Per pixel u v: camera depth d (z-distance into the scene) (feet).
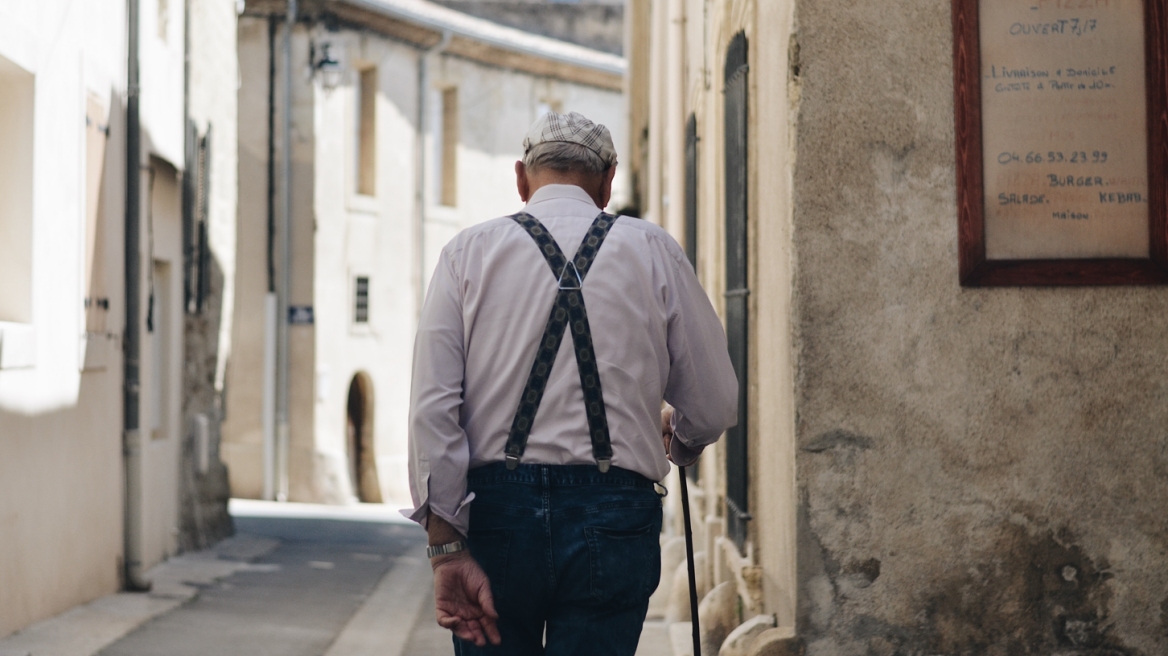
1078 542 11.36
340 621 22.40
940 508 11.43
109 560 23.94
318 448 66.18
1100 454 11.34
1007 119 11.43
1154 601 11.28
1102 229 11.37
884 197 11.56
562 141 8.22
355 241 69.82
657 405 7.82
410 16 71.31
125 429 25.21
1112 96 11.39
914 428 11.46
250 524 45.29
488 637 7.35
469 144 79.10
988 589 11.39
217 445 37.22
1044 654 11.35
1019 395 11.41
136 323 25.48
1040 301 11.41
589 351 7.57
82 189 22.34
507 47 79.36
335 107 68.13
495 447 7.55
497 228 7.90
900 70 11.55
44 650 17.48
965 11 11.44
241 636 20.07
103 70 23.97
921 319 11.50
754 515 14.87
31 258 19.44
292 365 66.80
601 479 7.50
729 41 17.21
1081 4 11.42
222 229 37.96
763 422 14.03
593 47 86.22
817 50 11.60
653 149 33.68
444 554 7.43
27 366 19.03
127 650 18.19
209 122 35.94
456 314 7.78
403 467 73.20
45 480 19.99
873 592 11.46
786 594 12.13
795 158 11.58
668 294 7.94
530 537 7.41
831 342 11.50
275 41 66.54
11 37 18.28
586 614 7.48
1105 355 11.35
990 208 11.42
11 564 18.26
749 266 15.20
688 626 18.24
